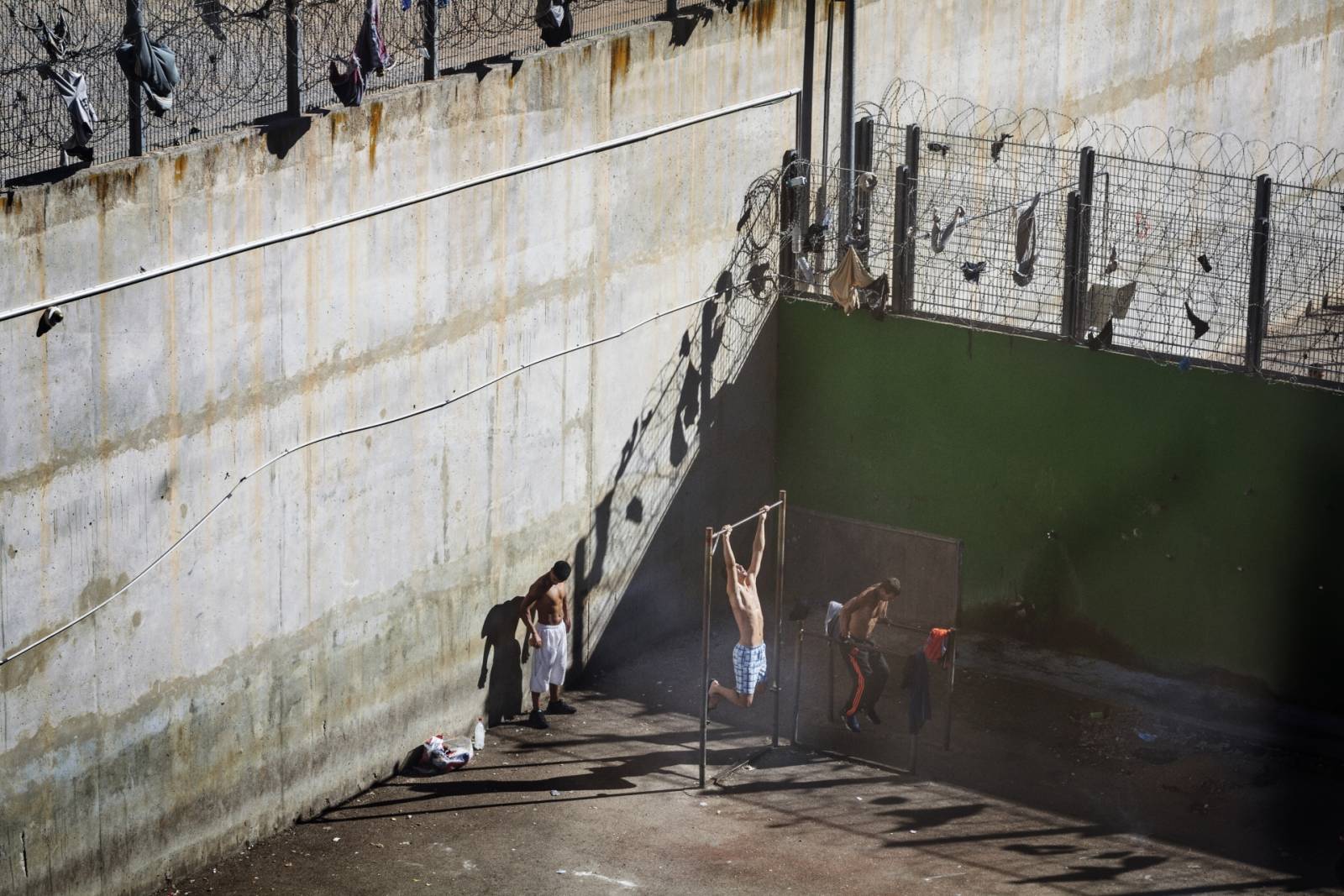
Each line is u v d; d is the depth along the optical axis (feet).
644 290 68.44
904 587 73.20
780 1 71.05
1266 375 65.62
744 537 76.43
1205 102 98.02
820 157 75.00
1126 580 69.51
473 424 61.98
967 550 72.90
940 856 56.18
